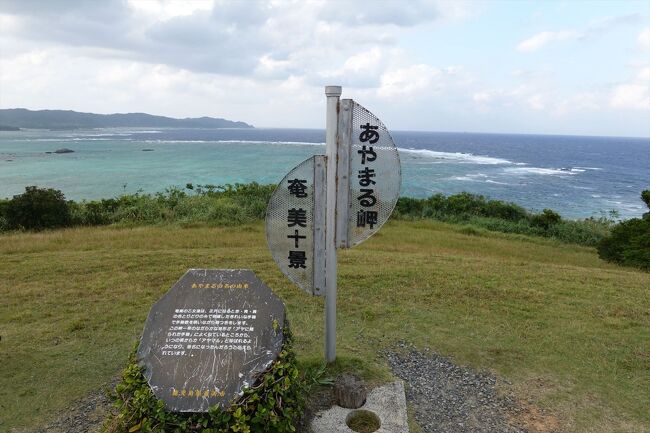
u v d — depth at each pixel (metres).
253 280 4.23
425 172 53.66
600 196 39.56
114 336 5.86
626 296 7.47
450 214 19.77
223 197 18.45
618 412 4.36
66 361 5.25
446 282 7.91
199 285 4.19
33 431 4.08
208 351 3.77
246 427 3.30
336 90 4.44
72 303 6.89
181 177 43.16
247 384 3.56
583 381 4.88
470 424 4.18
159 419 3.40
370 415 4.14
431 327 6.14
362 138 4.54
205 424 3.37
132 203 16.83
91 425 4.15
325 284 4.79
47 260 9.08
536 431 4.09
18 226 14.02
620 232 11.97
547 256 12.30
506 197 37.59
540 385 4.80
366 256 9.84
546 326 6.20
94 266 8.66
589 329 6.10
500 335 5.91
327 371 4.83
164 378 3.63
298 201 4.64
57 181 39.25
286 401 3.62
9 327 6.08
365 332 5.97
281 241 4.74
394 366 5.15
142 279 7.95
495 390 4.73
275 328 3.92
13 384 4.79
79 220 15.05
